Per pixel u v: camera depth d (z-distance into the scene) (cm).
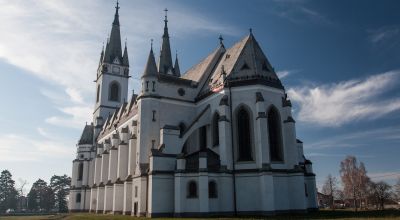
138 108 5662
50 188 16575
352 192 10481
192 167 4681
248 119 4938
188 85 5994
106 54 10800
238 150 4847
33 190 16400
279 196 4609
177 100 5788
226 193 4616
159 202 4656
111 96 10581
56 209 16625
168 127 5000
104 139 8731
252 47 5484
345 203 11175
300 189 4644
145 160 5275
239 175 4700
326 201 12425
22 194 17588
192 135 5600
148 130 5419
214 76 5928
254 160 4703
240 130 4941
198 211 4412
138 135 5472
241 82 5069
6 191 16012
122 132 6550
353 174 10588
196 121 5262
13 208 16025
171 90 5803
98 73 11119
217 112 5259
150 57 5772
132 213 5212
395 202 10725
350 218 3403
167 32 9238
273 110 5031
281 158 4822
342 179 10881
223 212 4534
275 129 4981
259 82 4994
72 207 9962
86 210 9644
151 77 5644
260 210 4506
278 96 5119
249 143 4850
